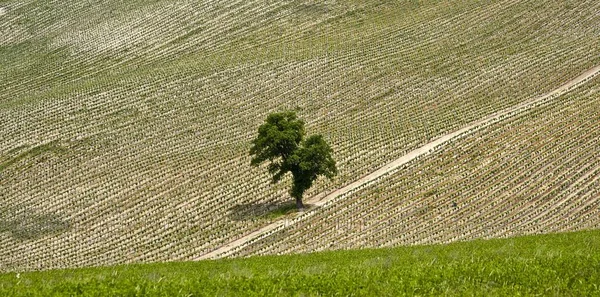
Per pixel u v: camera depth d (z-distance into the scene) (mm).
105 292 20031
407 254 35719
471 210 66500
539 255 27500
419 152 83250
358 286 21219
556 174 71812
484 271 23469
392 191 72812
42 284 22406
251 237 67312
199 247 66625
